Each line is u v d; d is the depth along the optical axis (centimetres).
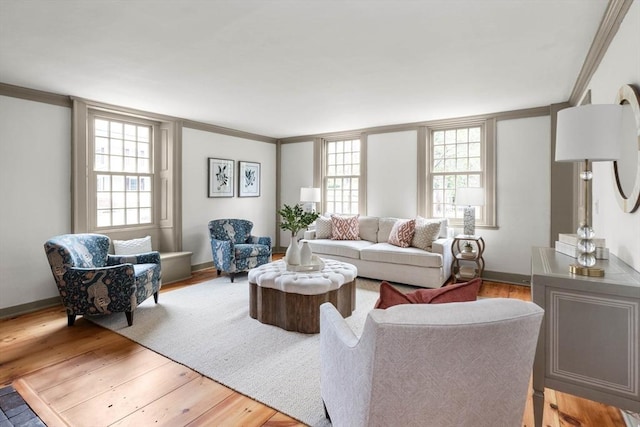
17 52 257
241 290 412
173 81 324
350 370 122
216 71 297
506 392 116
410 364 102
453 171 491
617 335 146
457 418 112
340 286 304
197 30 223
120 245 412
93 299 295
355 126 541
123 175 442
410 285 440
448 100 389
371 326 100
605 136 159
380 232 509
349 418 124
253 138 607
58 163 364
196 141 510
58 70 294
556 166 404
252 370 226
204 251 525
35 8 197
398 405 107
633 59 174
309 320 283
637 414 155
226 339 273
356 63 279
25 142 341
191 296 387
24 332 289
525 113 428
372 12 201
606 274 163
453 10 199
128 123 445
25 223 342
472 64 281
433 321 100
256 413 183
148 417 179
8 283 330
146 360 240
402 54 261
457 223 486
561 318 157
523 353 113
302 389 204
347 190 591
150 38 235
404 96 373
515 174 439
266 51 256
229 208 565
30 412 182
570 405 196
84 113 381
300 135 623
